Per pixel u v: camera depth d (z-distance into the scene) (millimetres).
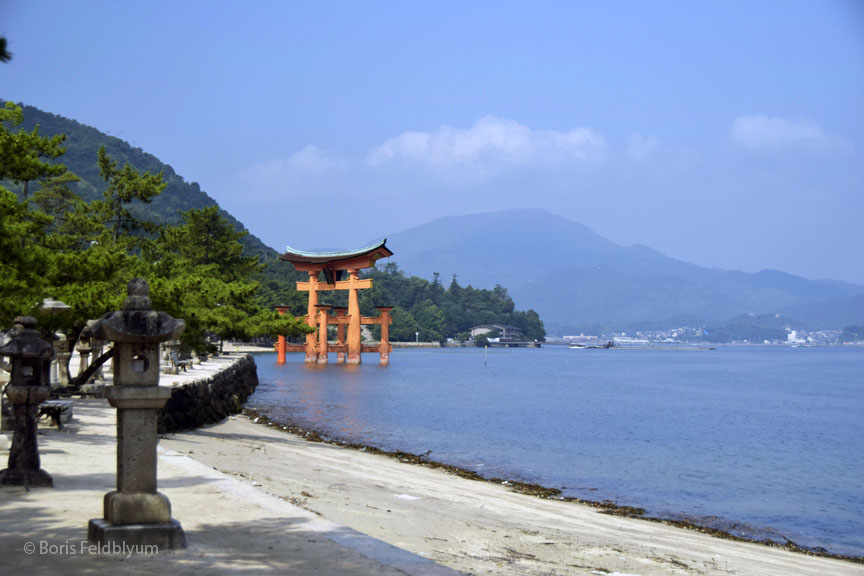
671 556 16703
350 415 56062
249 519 11133
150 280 29141
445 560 12344
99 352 37219
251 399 69500
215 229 89250
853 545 22203
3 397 19641
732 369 175500
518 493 26109
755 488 31047
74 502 12031
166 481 14516
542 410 65500
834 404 80000
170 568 8398
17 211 16531
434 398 75938
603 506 25203
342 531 10484
